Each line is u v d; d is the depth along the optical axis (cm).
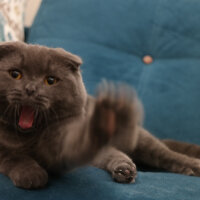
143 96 93
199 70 93
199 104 91
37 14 102
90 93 90
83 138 44
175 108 91
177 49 97
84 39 96
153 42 98
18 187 51
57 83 57
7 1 91
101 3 99
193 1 99
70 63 59
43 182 51
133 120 41
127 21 98
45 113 56
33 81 56
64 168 54
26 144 58
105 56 95
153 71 95
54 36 96
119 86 41
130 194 51
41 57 57
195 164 69
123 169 57
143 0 100
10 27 90
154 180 58
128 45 98
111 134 41
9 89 55
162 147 73
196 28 96
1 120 58
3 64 57
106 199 49
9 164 55
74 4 99
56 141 55
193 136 90
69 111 58
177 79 93
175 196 51
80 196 50
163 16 98
